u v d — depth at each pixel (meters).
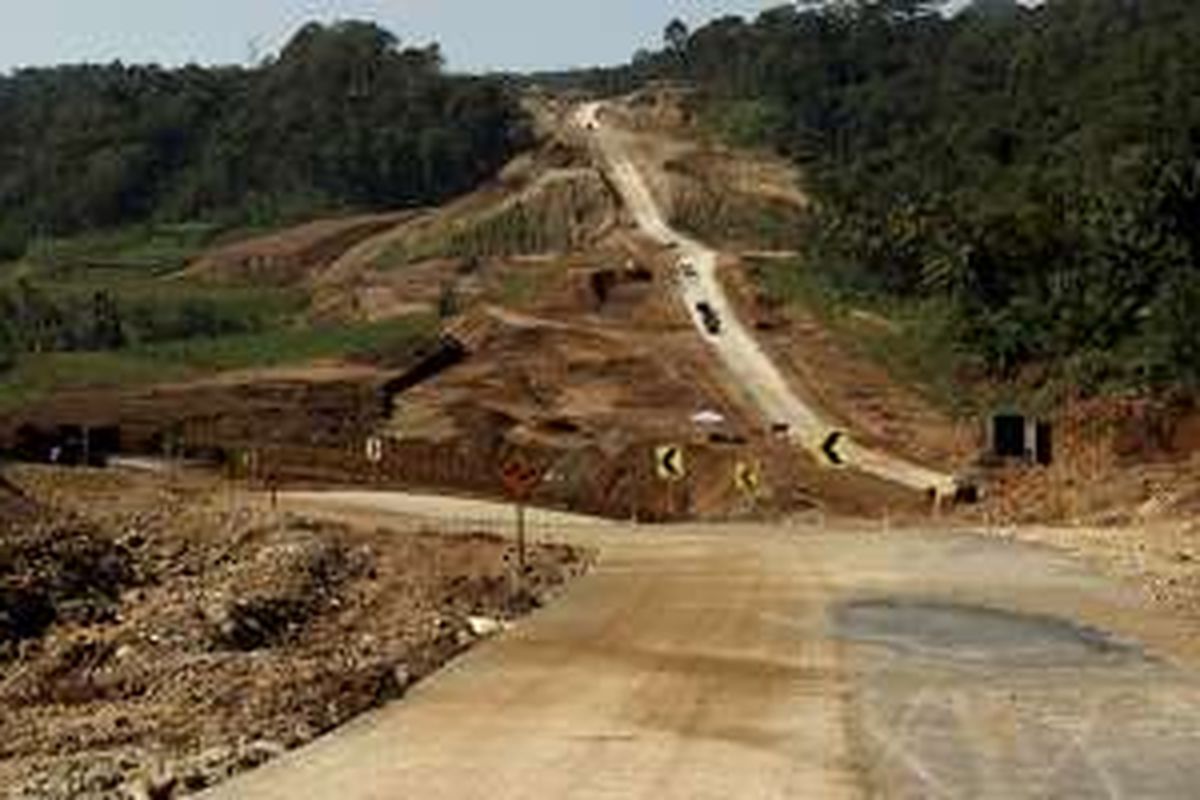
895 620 45.47
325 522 72.69
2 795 25.73
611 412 135.62
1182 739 30.53
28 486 82.38
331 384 142.12
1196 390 112.69
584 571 58.16
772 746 29.75
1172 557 59.88
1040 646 41.03
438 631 44.22
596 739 30.06
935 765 28.39
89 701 37.34
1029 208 163.62
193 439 129.12
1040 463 103.44
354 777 26.91
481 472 116.44
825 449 102.50
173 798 25.41
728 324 164.25
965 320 149.88
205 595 51.53
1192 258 143.38
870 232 189.12
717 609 47.66
